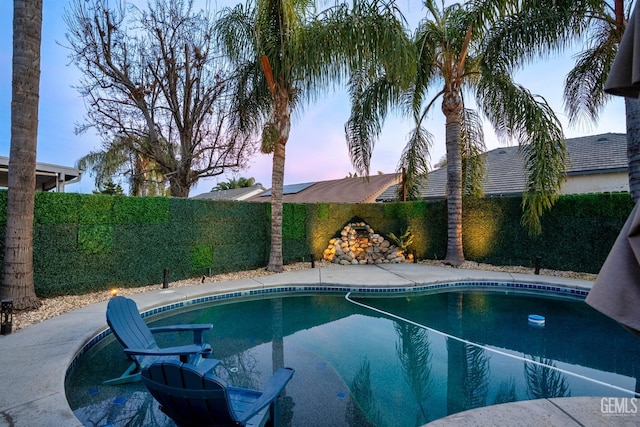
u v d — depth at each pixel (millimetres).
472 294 8719
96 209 7426
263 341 5594
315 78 9266
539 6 8414
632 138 7371
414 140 12695
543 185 8992
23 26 5660
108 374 4164
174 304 7121
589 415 2797
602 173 12258
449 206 11492
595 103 9000
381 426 3217
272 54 9461
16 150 5715
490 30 9625
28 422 2688
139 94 10938
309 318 6898
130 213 8016
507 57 9328
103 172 14570
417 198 13711
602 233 9281
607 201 9195
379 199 18062
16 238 5711
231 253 10398
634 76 1313
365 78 11031
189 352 3043
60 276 6848
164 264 8695
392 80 9180
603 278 1351
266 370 4445
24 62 5680
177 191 12156
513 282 9055
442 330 6113
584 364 4660
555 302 7926
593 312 7137
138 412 3336
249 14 9703
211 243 9852
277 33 9508
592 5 7770
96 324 5230
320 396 3766
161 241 8641
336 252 12859
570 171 12773
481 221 11789
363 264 12344
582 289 8117
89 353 4754
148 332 4137
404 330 6125
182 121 12039
